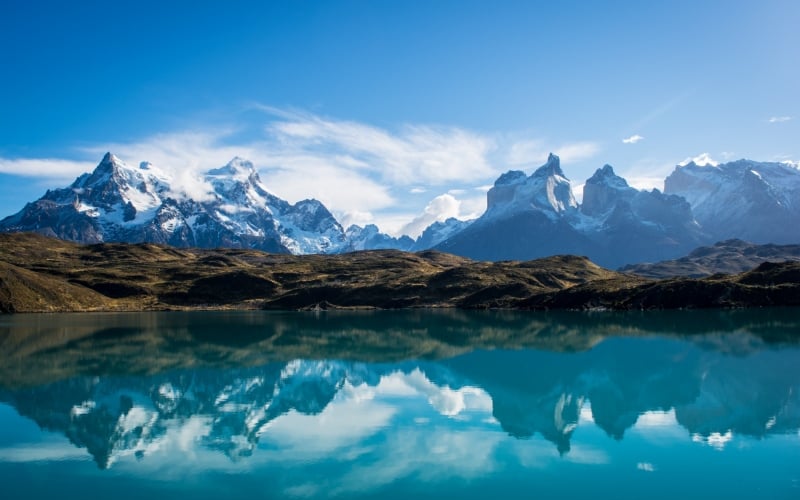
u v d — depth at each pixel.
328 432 52.28
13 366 89.88
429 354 101.50
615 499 37.44
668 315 169.12
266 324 166.50
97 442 49.84
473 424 54.34
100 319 188.38
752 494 37.94
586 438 49.81
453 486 39.72
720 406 59.66
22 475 42.34
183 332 143.25
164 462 44.78
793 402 61.03
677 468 42.47
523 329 141.25
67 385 74.62
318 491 39.06
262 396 67.69
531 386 71.44
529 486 39.50
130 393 69.62
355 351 107.12
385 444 48.59
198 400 65.69
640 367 83.12
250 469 43.09
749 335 118.38
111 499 38.12
